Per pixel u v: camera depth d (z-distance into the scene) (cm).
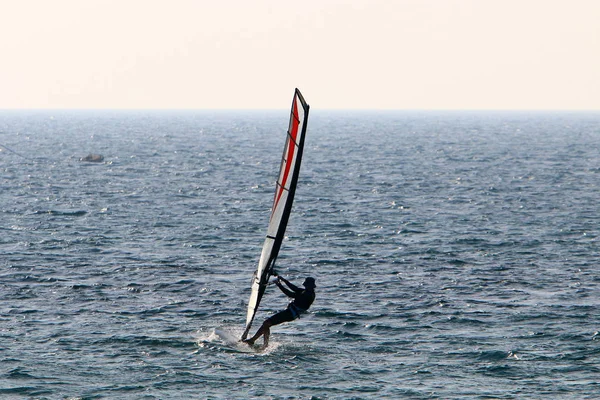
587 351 7231
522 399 6078
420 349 7356
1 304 8788
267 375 6606
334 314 8588
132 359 6944
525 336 7731
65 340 7438
